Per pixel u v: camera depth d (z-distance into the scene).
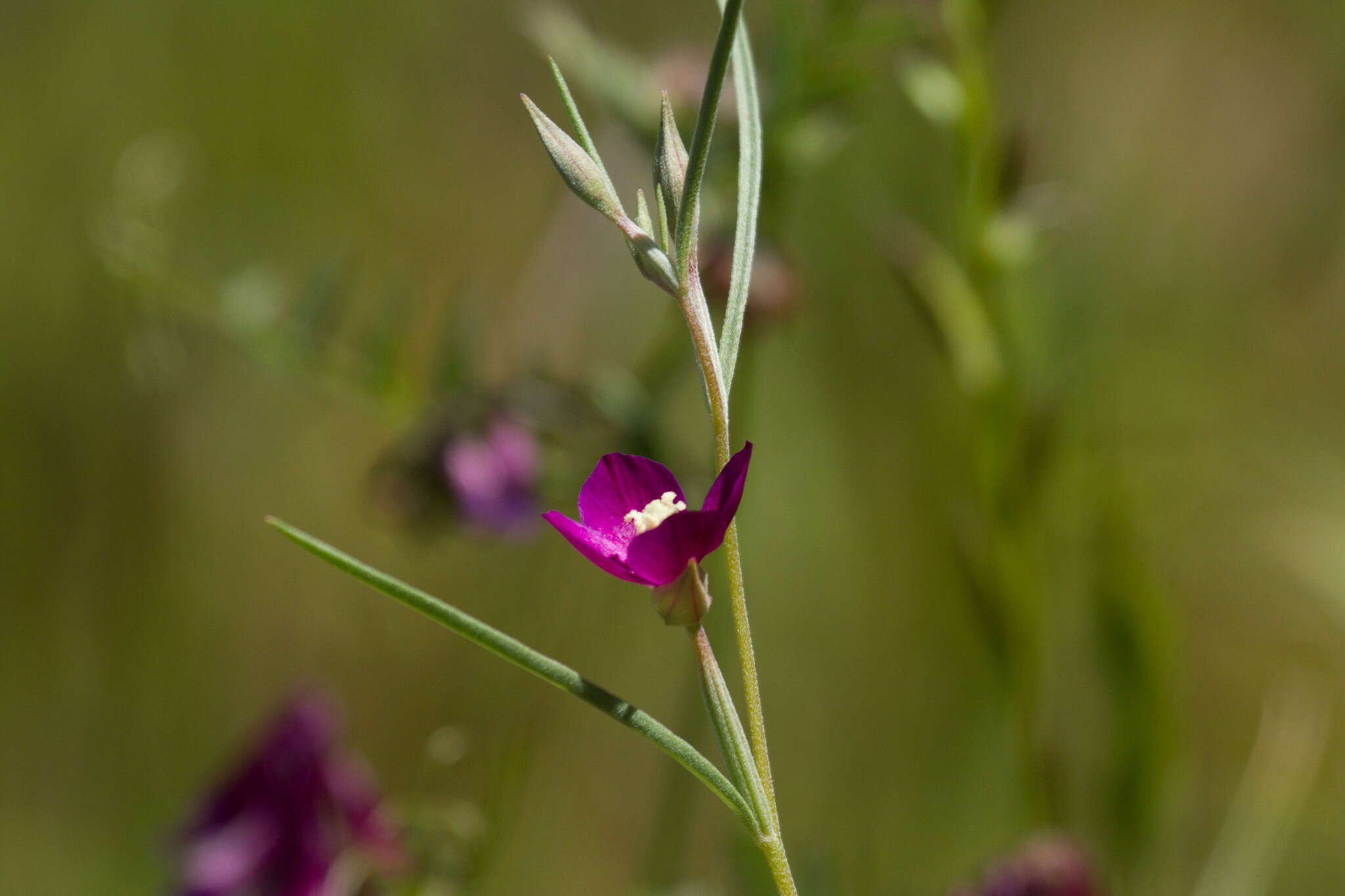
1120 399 0.72
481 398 0.53
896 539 0.70
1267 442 0.73
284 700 0.44
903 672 0.68
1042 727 0.52
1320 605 0.70
